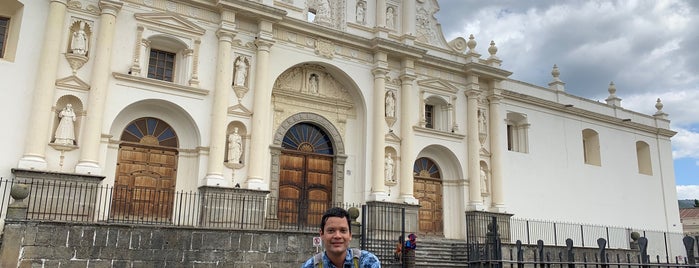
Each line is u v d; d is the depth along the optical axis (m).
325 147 25.78
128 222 17.98
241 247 17.58
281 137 24.19
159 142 21.56
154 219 20.62
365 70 26.05
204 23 22.22
